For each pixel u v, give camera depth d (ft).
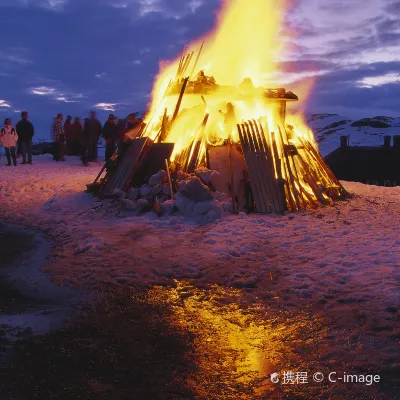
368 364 14.42
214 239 27.71
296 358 14.90
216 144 38.52
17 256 25.76
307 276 21.76
